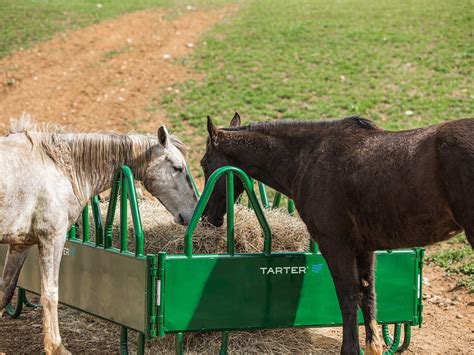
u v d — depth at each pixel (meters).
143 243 4.96
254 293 4.64
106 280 4.84
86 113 14.08
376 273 5.08
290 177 5.01
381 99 13.69
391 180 4.17
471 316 6.57
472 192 3.74
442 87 14.06
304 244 5.42
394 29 18.67
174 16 22.38
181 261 4.40
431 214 4.01
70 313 6.17
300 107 13.62
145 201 6.43
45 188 4.75
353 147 4.50
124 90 15.30
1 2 24.11
